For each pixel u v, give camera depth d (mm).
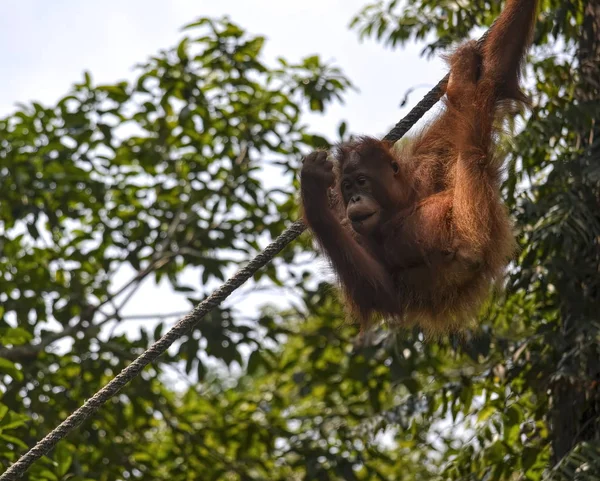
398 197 8234
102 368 14578
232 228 15867
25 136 15117
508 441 11141
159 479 15219
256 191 15508
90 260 16016
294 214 15953
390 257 8227
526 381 10812
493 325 11531
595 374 9859
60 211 15547
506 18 8250
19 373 11172
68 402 14125
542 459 10688
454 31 12398
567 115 10141
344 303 8602
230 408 16406
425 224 8062
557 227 9797
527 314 11523
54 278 16016
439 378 12727
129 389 14805
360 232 8102
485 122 7980
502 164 8109
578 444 9195
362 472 17141
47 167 14922
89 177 15039
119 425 14719
